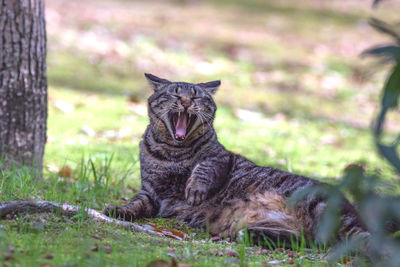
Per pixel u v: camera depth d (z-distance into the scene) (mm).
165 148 9477
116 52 24281
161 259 6504
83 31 26094
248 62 25797
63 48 23672
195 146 9508
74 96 19109
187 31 29000
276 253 8102
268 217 8859
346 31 33156
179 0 34969
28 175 9672
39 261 6188
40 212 7797
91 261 6273
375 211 5312
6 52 10273
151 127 9766
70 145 14633
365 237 7613
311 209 8570
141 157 9789
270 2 37344
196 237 8859
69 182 11008
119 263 6438
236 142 16578
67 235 7164
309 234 8547
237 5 35750
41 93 10781
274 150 16219
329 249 7965
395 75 5238
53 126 16266
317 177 13617
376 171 5535
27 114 10562
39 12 10617
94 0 32156
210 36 28766
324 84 24281
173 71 23266
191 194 8773
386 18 36125
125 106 18859
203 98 9641
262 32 30984
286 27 32594
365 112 21875
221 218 9133
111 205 9422
